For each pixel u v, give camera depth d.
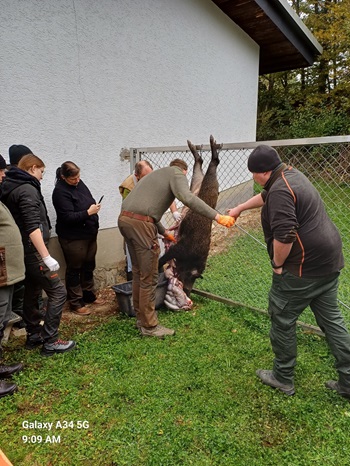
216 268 4.48
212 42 5.70
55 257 3.58
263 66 8.69
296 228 1.86
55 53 3.31
